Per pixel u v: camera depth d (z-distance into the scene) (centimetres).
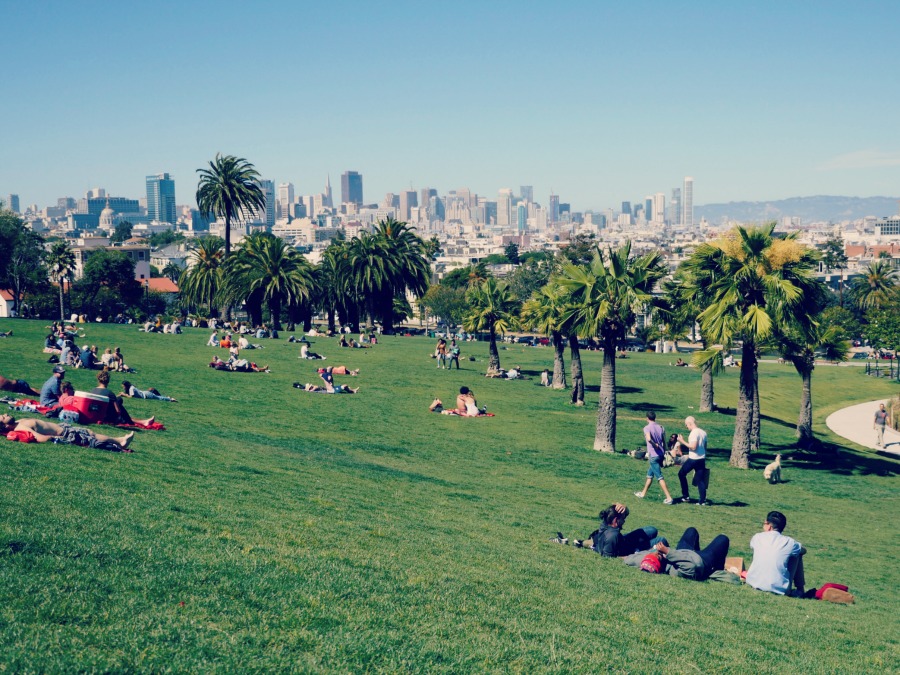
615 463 3178
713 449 3912
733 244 3375
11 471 1427
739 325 3278
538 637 1013
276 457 2295
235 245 10969
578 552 1616
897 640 1267
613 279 3372
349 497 1819
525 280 18775
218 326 8944
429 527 1619
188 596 959
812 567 1902
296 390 4228
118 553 1062
